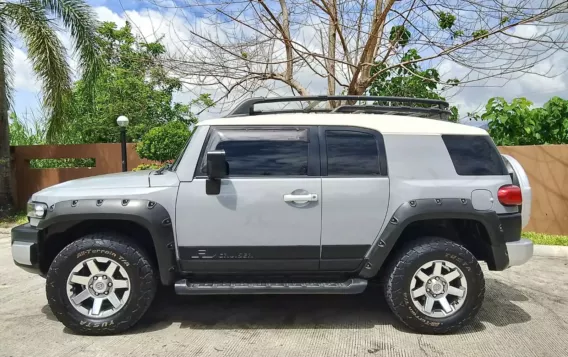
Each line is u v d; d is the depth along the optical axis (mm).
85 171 12422
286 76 8031
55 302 3830
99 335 3898
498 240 3957
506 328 4117
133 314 3883
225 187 3895
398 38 7348
